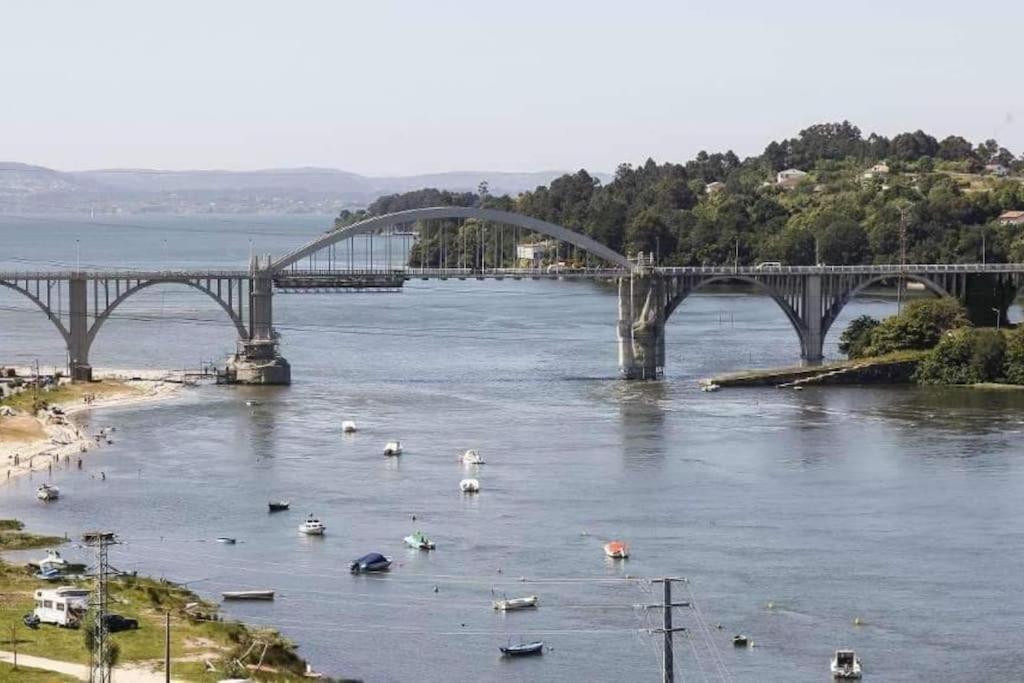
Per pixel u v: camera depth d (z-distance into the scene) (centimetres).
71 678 18425
